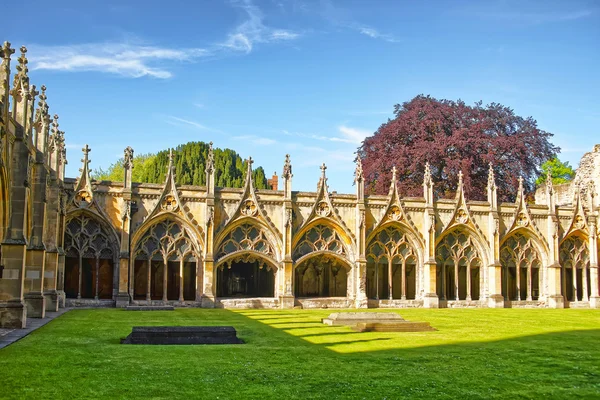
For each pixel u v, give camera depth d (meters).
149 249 40.00
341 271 47.19
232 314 34.03
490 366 17.45
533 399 13.59
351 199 43.75
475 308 45.00
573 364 18.20
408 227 44.66
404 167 60.00
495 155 60.12
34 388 13.18
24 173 25.09
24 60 25.98
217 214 41.22
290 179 42.47
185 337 20.84
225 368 16.03
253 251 41.53
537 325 30.50
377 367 16.77
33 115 28.38
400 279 47.59
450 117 62.03
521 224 47.84
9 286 24.27
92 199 38.44
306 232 43.03
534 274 49.00
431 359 18.39
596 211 50.12
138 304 39.19
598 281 49.31
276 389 13.76
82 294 40.22
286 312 36.59
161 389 13.45
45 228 33.53
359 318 27.81
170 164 40.53
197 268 40.56
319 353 19.02
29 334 22.25
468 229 46.47
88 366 15.80
